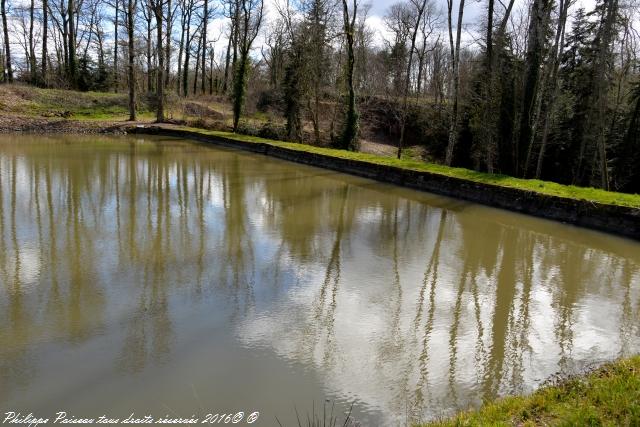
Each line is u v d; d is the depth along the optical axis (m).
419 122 35.00
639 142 21.94
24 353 5.29
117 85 43.03
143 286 7.15
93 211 11.24
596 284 7.87
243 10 31.08
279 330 5.97
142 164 18.16
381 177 16.78
